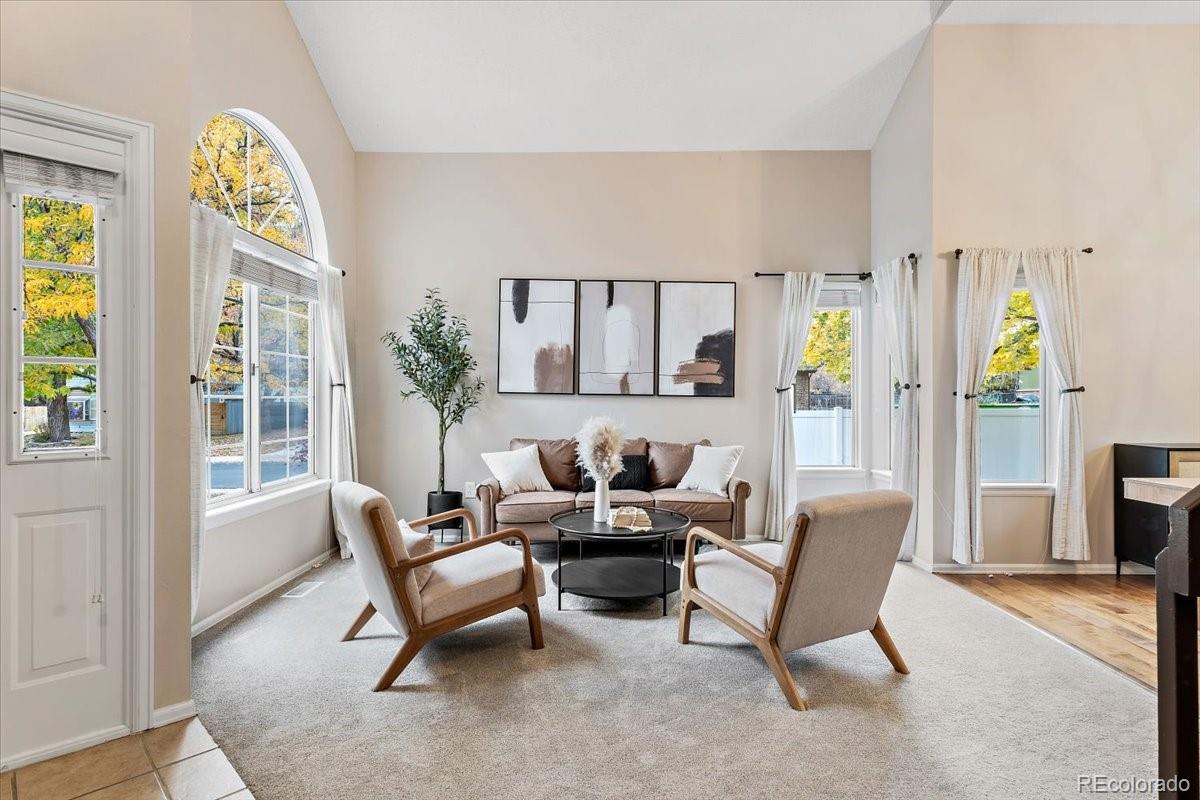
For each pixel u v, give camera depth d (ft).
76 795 5.47
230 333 11.17
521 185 16.55
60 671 6.14
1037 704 7.28
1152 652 8.83
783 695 7.47
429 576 8.59
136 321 6.49
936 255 13.17
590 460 11.66
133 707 6.49
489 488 13.85
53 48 6.00
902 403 13.92
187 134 6.99
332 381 14.40
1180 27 13.11
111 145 6.38
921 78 13.61
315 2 12.60
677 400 16.47
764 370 16.42
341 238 15.49
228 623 9.90
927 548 13.34
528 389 16.40
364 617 9.21
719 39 13.48
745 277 16.46
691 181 16.48
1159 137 13.15
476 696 7.42
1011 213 13.11
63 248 6.22
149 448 6.57
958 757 6.18
